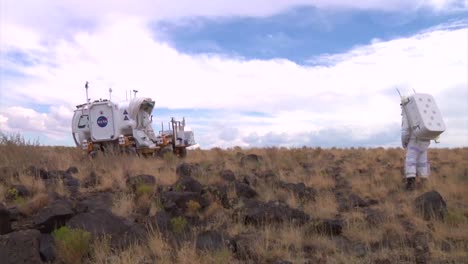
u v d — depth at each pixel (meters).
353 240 7.99
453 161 19.91
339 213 9.89
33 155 14.42
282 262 6.76
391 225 8.55
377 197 11.63
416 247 7.55
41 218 7.77
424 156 12.91
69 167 14.07
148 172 13.75
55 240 7.00
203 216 9.11
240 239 7.60
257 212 8.83
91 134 19.78
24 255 6.11
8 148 13.77
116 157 16.19
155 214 8.67
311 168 16.66
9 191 9.93
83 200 9.91
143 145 19.72
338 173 15.72
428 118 12.38
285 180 13.43
